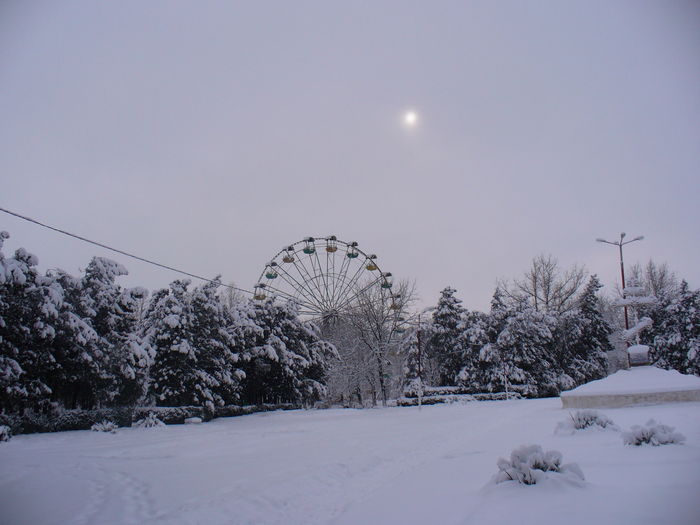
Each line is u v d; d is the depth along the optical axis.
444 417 29.42
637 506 6.79
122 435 23.27
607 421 15.45
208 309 36.06
